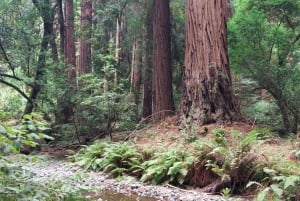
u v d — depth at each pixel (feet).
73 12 57.11
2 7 42.50
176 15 54.44
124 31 62.39
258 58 36.83
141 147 30.71
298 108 35.24
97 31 59.82
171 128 34.60
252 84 40.75
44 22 45.19
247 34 37.14
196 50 33.47
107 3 59.77
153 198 22.34
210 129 30.81
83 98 41.98
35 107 42.83
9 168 11.14
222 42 33.06
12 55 43.55
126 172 28.71
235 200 20.89
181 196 22.47
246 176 22.39
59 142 43.65
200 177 24.13
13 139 10.47
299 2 37.83
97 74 46.24
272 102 41.16
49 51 44.93
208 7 33.12
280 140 28.32
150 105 55.72
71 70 46.09
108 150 31.01
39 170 29.60
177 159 25.99
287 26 39.91
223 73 32.73
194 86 33.32
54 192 12.00
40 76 43.27
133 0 57.00
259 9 39.06
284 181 18.52
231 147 24.16
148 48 55.52
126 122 43.50
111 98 40.11
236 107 33.09
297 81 35.42
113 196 22.77
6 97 55.77
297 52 37.68
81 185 13.57
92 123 43.78
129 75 67.21
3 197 10.69
